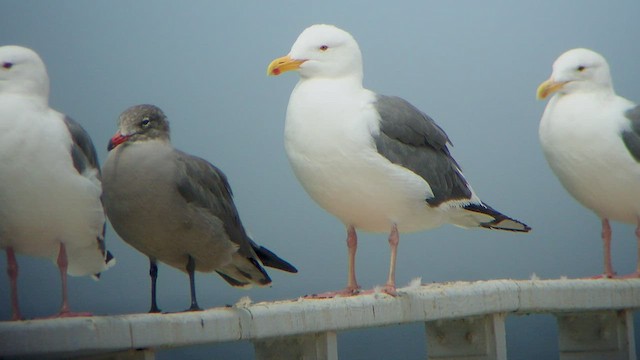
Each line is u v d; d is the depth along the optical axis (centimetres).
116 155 1142
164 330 1005
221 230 1177
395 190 1325
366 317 1216
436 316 1280
